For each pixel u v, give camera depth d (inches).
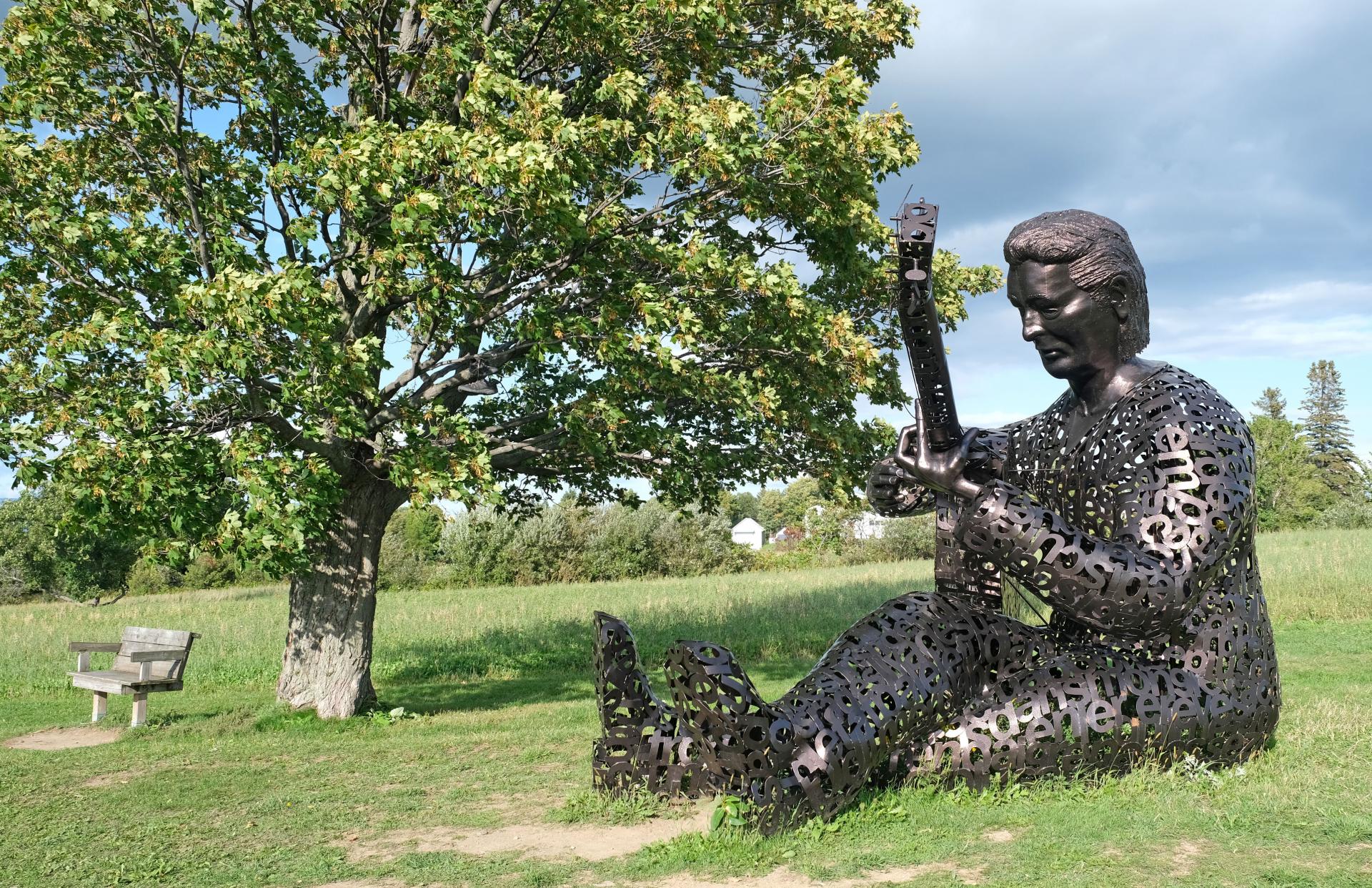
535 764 265.7
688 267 333.7
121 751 315.0
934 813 173.9
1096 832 159.9
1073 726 181.3
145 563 310.0
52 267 327.6
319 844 190.9
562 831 190.2
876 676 178.9
